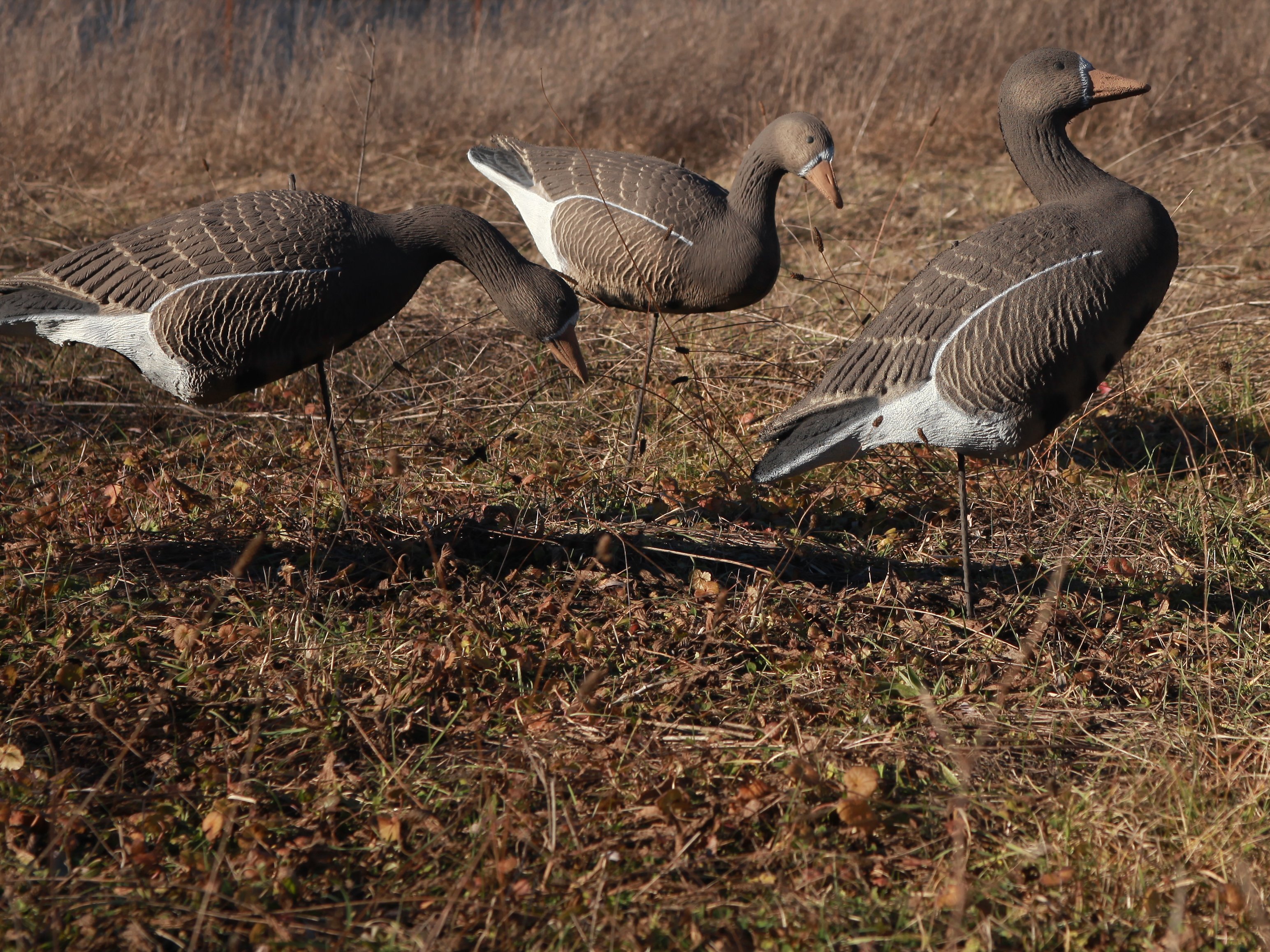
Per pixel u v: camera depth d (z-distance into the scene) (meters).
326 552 6.43
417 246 6.35
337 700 5.23
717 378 9.01
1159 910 4.06
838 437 5.82
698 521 7.11
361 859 4.38
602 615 5.98
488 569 6.39
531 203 8.38
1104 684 5.51
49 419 8.48
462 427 8.57
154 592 6.02
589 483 7.49
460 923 4.01
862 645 5.80
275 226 5.91
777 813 4.57
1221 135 16.88
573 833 4.40
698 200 7.73
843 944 3.95
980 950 3.90
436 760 4.91
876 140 16.86
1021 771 4.86
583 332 10.07
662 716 5.20
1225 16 18.31
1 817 4.41
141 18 17.70
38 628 5.67
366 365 9.55
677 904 4.11
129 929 3.92
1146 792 4.62
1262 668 5.52
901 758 4.88
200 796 4.66
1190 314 9.66
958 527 7.18
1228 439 8.20
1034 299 5.52
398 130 17.16
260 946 3.87
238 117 17.02
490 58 18.09
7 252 11.83
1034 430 5.78
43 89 15.84
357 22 18.14
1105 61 17.73
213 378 6.15
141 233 6.07
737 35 18.33
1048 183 6.17
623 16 18.48
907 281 11.14
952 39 17.88
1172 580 6.48
